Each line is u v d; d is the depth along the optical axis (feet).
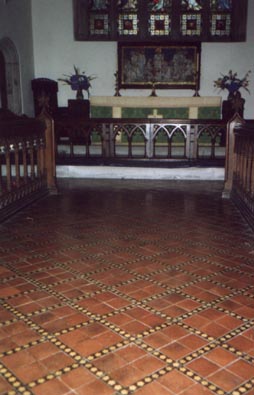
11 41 38.45
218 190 23.71
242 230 15.70
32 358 7.42
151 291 10.27
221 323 8.71
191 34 43.42
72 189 23.80
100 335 8.20
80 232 15.29
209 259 12.53
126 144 36.58
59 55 44.14
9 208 17.30
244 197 17.90
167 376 6.94
